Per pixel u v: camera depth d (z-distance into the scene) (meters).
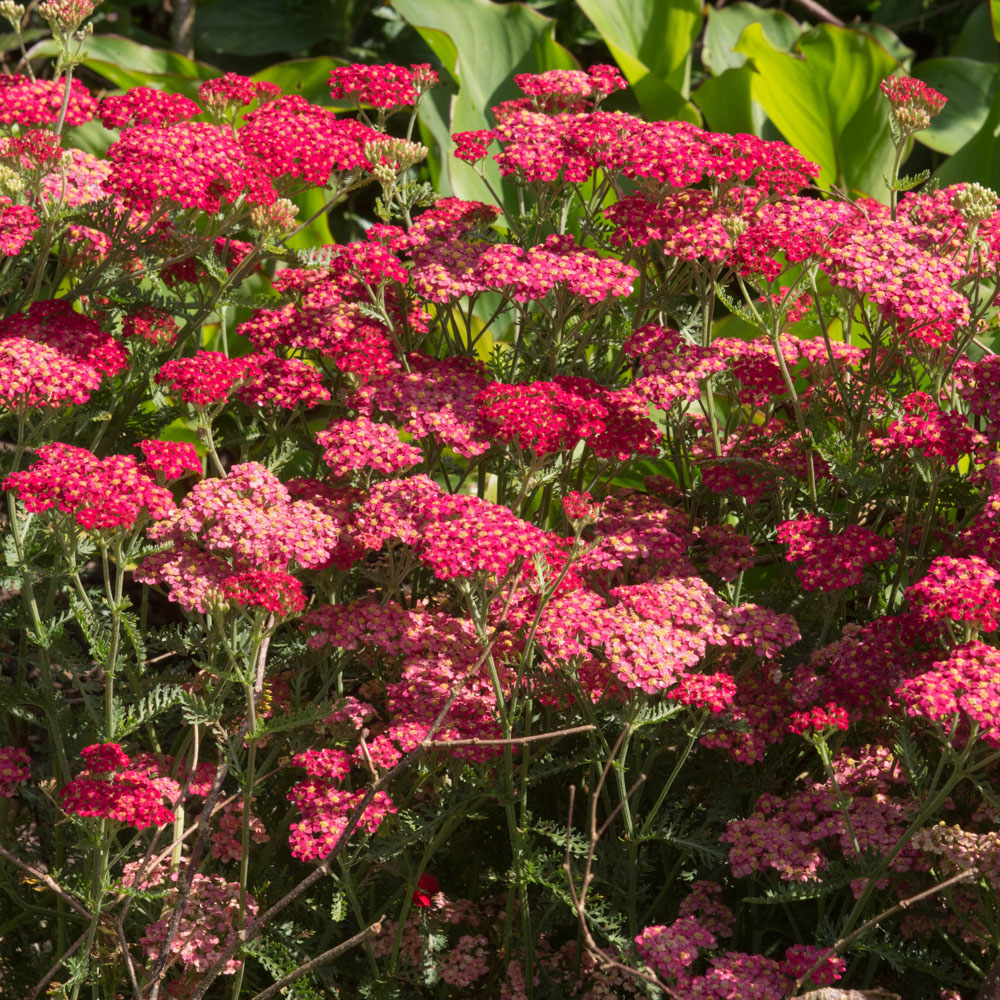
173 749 3.51
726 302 3.60
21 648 3.53
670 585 3.12
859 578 3.05
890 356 3.43
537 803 3.42
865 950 2.79
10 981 3.25
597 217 3.95
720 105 6.59
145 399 4.01
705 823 3.05
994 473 3.03
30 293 3.59
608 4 6.62
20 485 2.72
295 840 2.78
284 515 3.06
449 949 3.20
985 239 3.39
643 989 2.89
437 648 3.13
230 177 3.38
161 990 2.98
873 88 6.26
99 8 7.41
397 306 3.86
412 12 5.76
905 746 2.82
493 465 3.80
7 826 3.58
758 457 3.71
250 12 7.55
